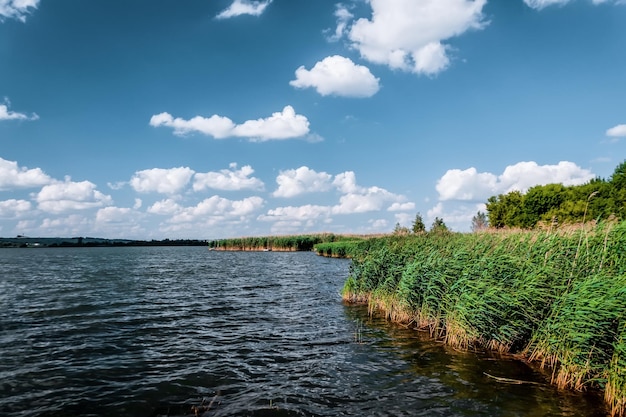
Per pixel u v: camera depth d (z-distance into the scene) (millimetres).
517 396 8984
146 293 26141
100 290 27781
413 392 9344
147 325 16719
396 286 17500
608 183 35406
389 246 20891
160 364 11672
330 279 33812
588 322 8906
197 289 28031
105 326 16562
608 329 8672
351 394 9305
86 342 14102
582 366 9156
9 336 14930
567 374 9445
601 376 9000
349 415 8234
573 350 9312
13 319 17969
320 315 18625
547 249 13047
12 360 12070
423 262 16047
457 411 8297
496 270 12867
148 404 8906
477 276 13219
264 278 34969
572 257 12469
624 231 11766
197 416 8281
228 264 54250
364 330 15531
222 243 112875
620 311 8422
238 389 9719
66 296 24844
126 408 8703
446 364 11266
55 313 19328
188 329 15984
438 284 14711
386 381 10070
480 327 12359
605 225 12719
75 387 9930
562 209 34219
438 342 13641
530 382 9820
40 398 9266
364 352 12578
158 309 20312
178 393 9516
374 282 19531
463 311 12641
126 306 21188
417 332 15141
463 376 10289
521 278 12156
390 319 17547
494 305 12039
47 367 11445
